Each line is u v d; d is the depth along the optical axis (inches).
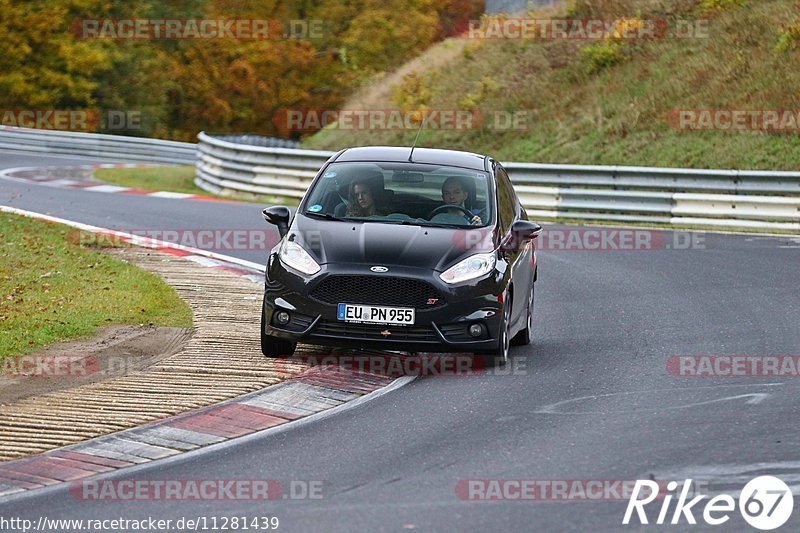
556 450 971.3
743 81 3678.6
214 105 7406.5
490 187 1433.3
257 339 1448.1
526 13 4901.6
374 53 7337.6
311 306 1269.7
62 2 7071.9
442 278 1264.8
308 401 1157.1
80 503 840.9
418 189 1407.5
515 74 4426.7
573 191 3014.3
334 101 7367.1
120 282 1815.9
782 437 1005.2
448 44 5270.7
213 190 3853.3
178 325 1533.0
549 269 2158.0
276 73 7460.6
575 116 3961.6
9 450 978.7
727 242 2501.2
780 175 2755.9
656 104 3762.3
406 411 1116.5
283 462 942.4
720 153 3351.4
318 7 7568.9
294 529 773.9
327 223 1348.4
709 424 1054.4
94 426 1052.5
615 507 818.2
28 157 5068.9
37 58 7032.5
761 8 4057.6
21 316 1510.8
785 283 1941.4
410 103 4616.1
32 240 2210.9
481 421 1074.1
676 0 4323.3
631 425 1054.4
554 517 796.0
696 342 1469.0
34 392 1176.2
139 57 7381.9
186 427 1055.0
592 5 4579.2
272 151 3595.0
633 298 1825.8
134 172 4402.1
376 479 890.7
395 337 1259.8
